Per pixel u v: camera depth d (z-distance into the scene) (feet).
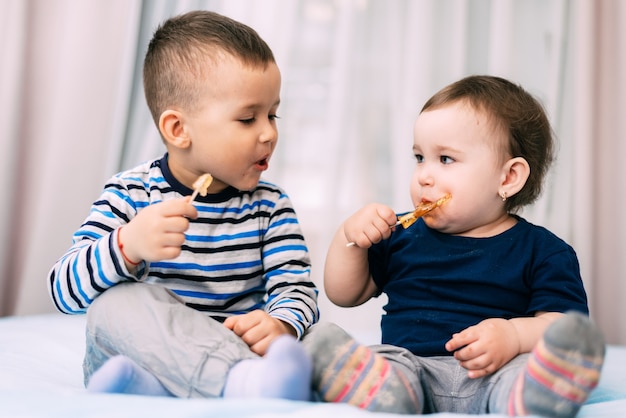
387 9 7.57
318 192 7.64
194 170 4.04
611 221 7.41
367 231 3.91
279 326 3.44
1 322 5.83
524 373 2.82
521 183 3.89
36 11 7.66
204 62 3.93
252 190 4.17
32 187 7.66
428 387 3.32
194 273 3.88
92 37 7.57
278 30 7.50
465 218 3.83
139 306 3.26
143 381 3.05
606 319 7.39
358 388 2.95
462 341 3.29
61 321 6.05
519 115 3.92
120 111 7.41
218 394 3.01
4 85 7.45
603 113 7.48
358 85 7.54
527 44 7.50
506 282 3.72
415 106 7.39
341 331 3.10
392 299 3.93
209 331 3.20
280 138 7.61
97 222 3.83
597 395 3.70
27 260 7.46
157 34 4.29
